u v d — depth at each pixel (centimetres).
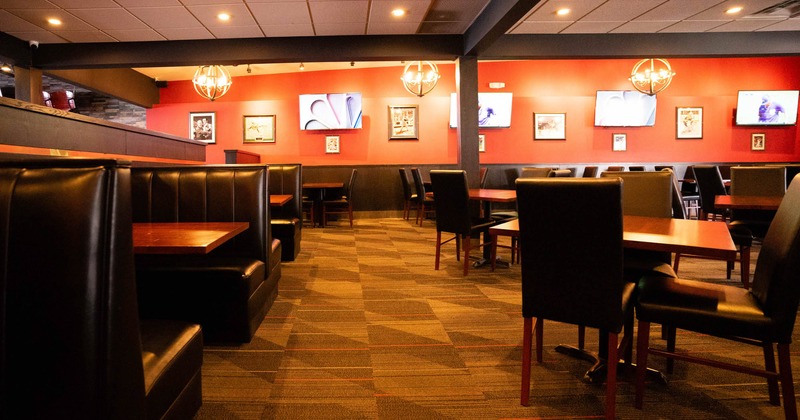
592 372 211
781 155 924
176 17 530
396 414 185
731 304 172
